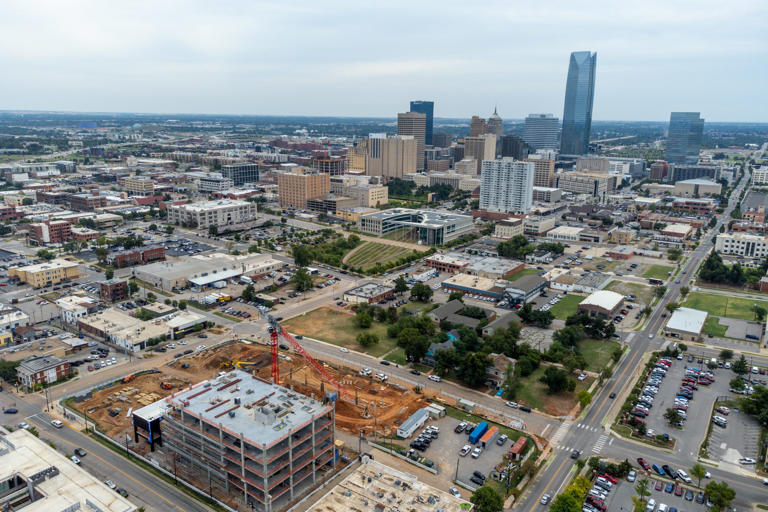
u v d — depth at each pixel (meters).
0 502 144.62
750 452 195.88
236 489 172.00
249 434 162.62
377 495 166.00
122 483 172.38
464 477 179.62
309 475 174.50
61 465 157.62
